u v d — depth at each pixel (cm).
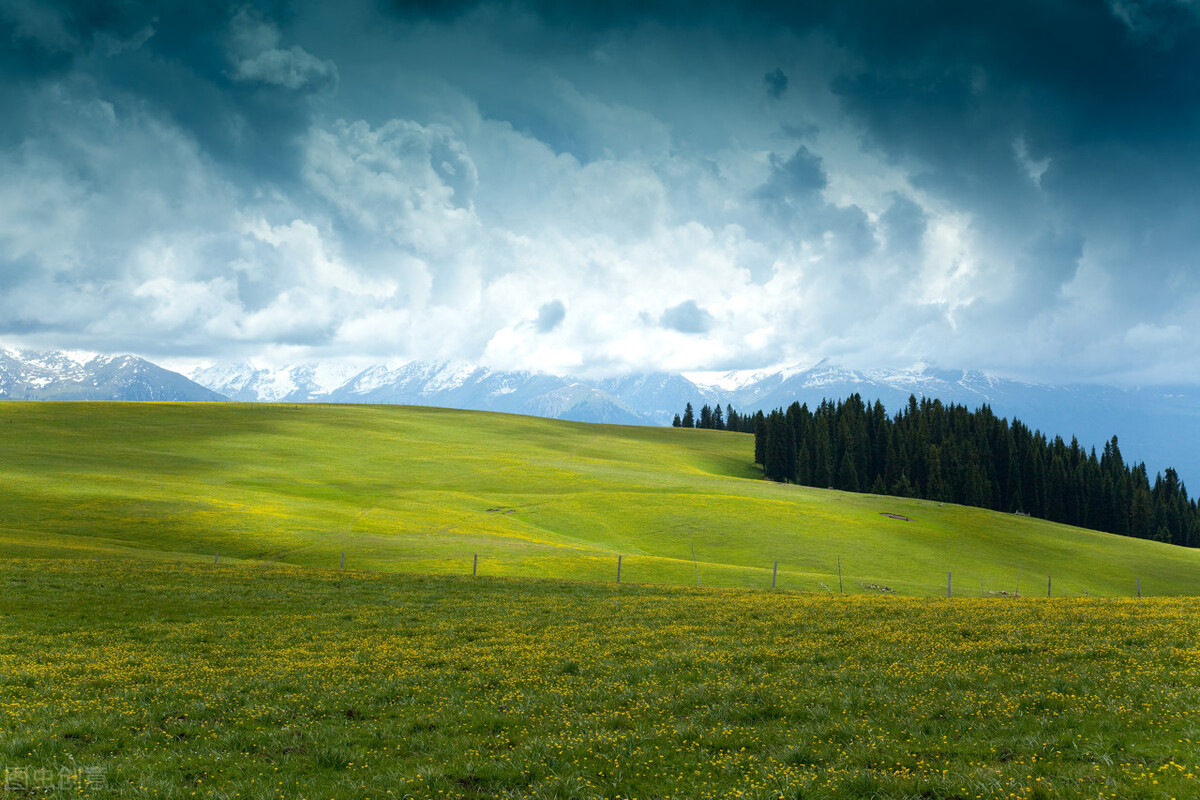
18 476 10131
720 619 3159
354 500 10569
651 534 9375
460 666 2308
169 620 3359
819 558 8494
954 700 1645
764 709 1658
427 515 9644
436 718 1734
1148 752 1229
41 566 4788
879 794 1145
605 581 6059
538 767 1357
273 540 7369
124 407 17962
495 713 1747
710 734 1510
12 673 2195
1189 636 2208
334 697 1939
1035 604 3512
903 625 2755
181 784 1316
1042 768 1207
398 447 15812
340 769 1422
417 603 3984
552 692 1920
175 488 10056
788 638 2566
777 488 13312
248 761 1445
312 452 14600
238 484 11194
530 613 3572
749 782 1221
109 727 1648
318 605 3838
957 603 3691
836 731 1477
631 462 17238
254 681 2119
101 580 4338
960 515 11800
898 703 1639
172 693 1978
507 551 7331
